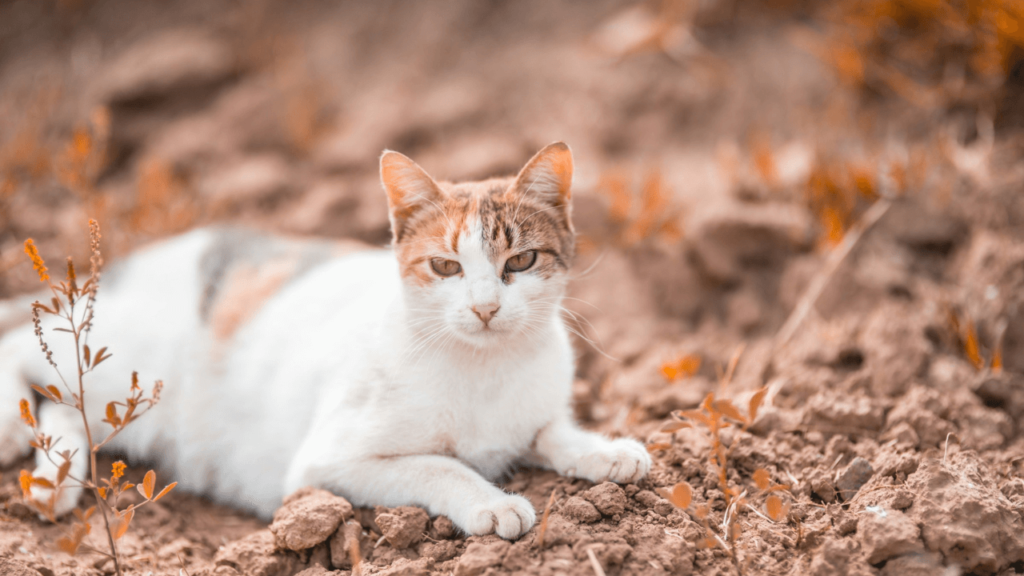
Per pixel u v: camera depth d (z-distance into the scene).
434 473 2.64
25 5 7.48
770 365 3.75
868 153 4.81
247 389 3.29
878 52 5.36
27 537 2.68
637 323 4.32
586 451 2.79
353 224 5.24
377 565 2.50
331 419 2.83
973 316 3.68
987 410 3.15
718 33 6.16
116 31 7.22
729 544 2.47
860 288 3.94
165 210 5.23
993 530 2.36
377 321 2.95
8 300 4.20
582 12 6.75
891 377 3.39
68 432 3.09
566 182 2.95
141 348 3.38
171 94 6.39
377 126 6.07
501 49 6.70
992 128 4.64
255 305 3.47
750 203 4.85
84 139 4.64
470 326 2.62
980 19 4.67
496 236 2.70
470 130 6.09
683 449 3.00
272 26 7.00
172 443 3.42
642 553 2.37
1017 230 3.86
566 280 3.02
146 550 2.81
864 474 2.76
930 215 4.26
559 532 2.40
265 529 2.96
